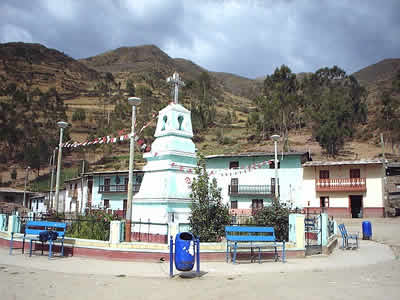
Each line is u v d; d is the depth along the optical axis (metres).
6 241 14.86
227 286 8.36
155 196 16.34
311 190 39.31
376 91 148.12
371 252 15.53
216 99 156.38
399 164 41.44
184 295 7.54
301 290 7.89
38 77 173.12
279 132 79.62
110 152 75.38
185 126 18.36
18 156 79.62
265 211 15.05
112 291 7.93
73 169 71.75
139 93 123.38
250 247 11.79
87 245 12.62
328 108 78.62
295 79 93.38
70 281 8.91
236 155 40.28
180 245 9.47
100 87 153.00
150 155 17.42
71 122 104.00
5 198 55.16
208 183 14.45
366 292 7.66
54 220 15.73
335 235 18.83
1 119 88.69
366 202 37.41
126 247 12.09
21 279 9.02
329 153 65.62
